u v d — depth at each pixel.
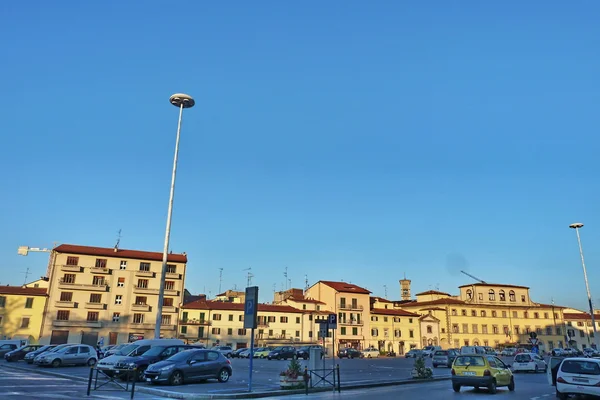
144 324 67.88
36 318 63.22
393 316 87.06
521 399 17.52
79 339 64.50
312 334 79.50
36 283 74.75
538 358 37.59
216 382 21.67
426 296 103.25
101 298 67.38
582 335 101.38
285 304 85.12
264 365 40.09
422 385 23.22
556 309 97.19
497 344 91.81
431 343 88.25
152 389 17.66
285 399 16.53
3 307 62.00
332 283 88.19
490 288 96.25
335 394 18.17
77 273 67.06
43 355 31.72
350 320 83.50
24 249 65.44
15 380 20.67
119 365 21.72
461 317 91.25
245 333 74.00
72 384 19.80
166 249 26.95
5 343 42.91
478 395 18.67
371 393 18.72
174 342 24.28
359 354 70.56
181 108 29.58
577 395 18.28
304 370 19.39
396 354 83.56
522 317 95.25
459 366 20.23
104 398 15.39
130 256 70.62
